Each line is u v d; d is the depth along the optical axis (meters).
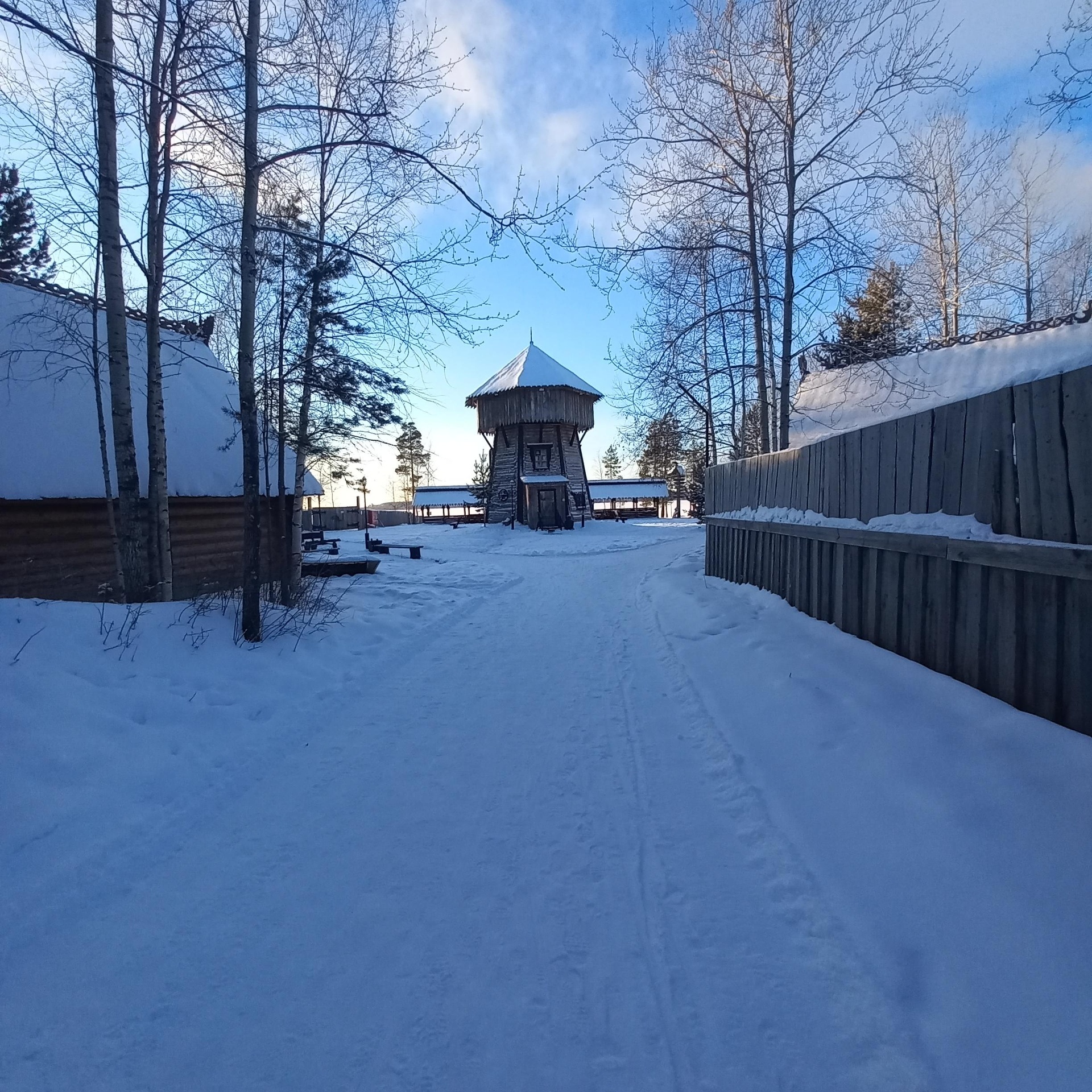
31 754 3.61
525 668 6.57
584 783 3.95
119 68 4.20
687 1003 2.24
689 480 36.19
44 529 8.20
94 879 3.00
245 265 6.45
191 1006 2.28
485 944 2.56
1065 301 17.33
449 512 61.66
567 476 33.34
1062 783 2.70
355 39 7.71
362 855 3.21
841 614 5.40
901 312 11.93
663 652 6.77
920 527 4.13
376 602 9.85
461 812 3.63
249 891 2.94
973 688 3.62
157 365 7.01
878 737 3.60
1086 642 2.89
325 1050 2.10
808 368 14.27
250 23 6.31
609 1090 1.94
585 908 2.77
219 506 11.26
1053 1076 1.79
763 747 4.07
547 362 33.22
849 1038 2.06
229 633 6.23
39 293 8.95
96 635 5.11
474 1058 2.06
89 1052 2.10
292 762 4.35
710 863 3.07
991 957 2.19
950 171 16.33
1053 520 3.08
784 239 10.34
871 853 2.85
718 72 9.81
